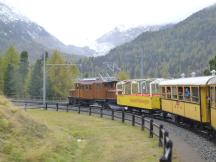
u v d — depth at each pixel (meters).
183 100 29.73
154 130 28.41
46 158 18.11
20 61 118.69
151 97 39.28
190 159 17.50
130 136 26.97
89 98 58.72
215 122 21.39
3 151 17.44
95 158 20.64
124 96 46.81
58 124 36.41
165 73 195.75
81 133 30.50
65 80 110.19
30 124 24.00
